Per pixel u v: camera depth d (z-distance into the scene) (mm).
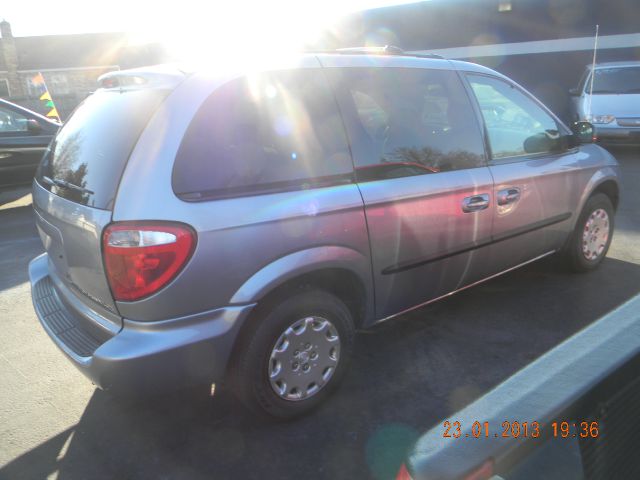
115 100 2648
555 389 1103
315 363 2695
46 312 2857
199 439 2615
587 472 1074
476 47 17609
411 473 996
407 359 3242
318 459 2445
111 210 2217
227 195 2320
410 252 2953
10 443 2625
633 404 1189
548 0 16016
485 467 972
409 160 2945
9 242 6055
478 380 3010
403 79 3068
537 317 3727
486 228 3355
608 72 10938
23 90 32531
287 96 2588
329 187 2604
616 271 4496
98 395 3021
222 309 2324
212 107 2369
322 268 2559
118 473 2412
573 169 3943
